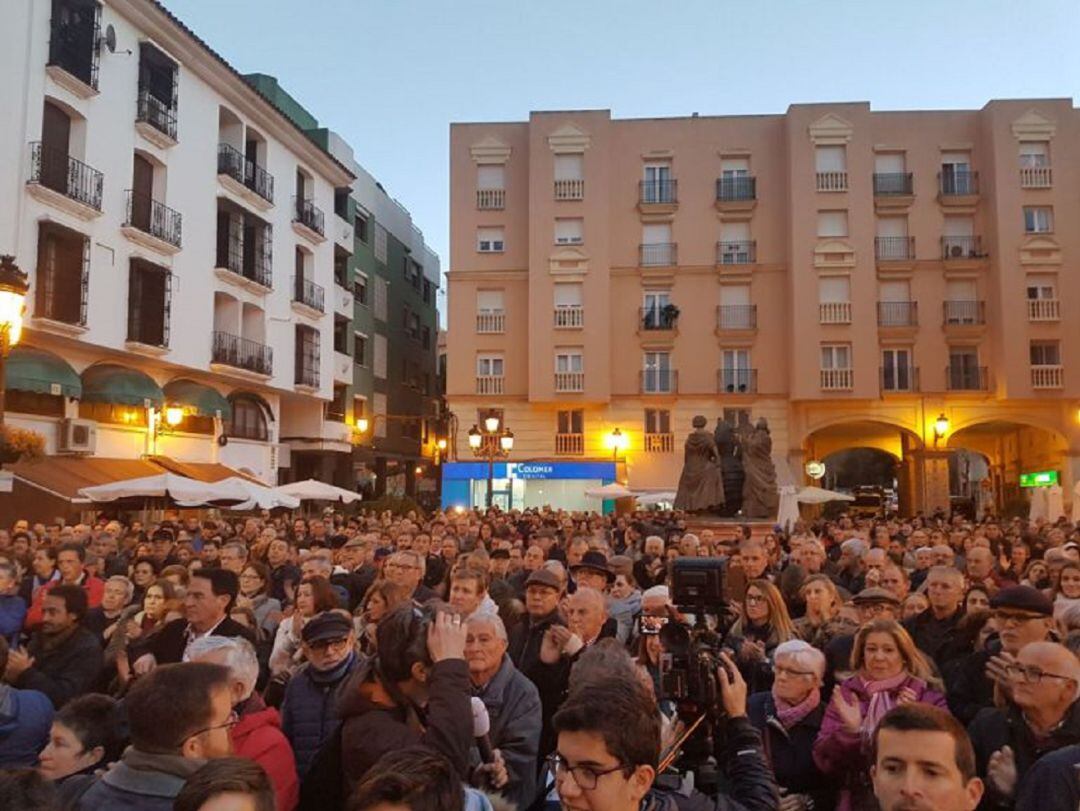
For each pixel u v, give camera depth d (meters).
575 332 39.81
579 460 39.53
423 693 3.57
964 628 6.51
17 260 22.44
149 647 6.01
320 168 38.66
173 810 2.65
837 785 4.55
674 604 4.04
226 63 30.72
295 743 4.33
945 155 40.56
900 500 41.94
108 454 26.36
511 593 8.02
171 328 28.41
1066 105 39.34
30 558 10.62
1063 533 14.65
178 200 28.91
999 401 38.84
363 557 10.99
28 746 4.31
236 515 29.78
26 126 22.78
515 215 41.62
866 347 38.84
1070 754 3.62
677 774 3.09
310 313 37.50
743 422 18.72
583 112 40.84
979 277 39.69
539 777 4.57
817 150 40.03
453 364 40.91
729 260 40.84
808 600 6.96
